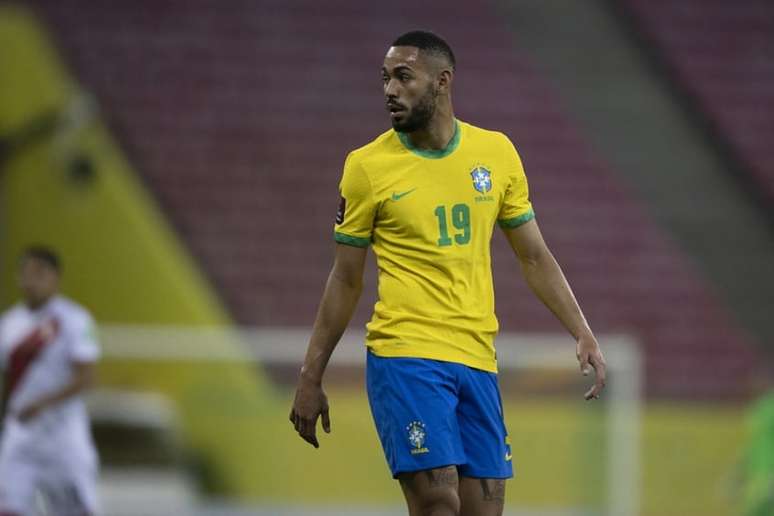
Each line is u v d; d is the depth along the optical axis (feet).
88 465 105.60
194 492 132.46
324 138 183.52
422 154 58.49
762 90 205.05
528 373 139.03
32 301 105.81
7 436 105.29
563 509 138.41
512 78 198.49
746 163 194.59
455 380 57.98
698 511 145.69
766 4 215.92
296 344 136.77
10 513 104.17
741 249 184.03
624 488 139.64
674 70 205.05
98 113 171.83
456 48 201.16
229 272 168.35
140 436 131.85
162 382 133.80
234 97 185.88
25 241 160.04
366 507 135.33
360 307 160.56
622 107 198.49
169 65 187.52
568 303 60.54
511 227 60.64
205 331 135.85
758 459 108.58
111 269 157.07
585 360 59.72
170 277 153.38
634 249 178.60
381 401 58.34
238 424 134.21
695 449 146.20
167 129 180.65
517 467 138.10
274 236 172.65
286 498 134.10
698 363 168.86
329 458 135.54
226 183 176.45
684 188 189.26
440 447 57.00
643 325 171.32
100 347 133.39
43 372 104.73
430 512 57.26
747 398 165.58
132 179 167.22
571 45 206.08
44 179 159.33
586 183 185.78
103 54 186.91
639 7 213.05
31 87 162.91
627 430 140.26
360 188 58.23
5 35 164.45
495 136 60.18
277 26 196.13
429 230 58.03
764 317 177.06
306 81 189.88
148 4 193.77
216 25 193.88
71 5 191.31
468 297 58.44
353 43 196.65
